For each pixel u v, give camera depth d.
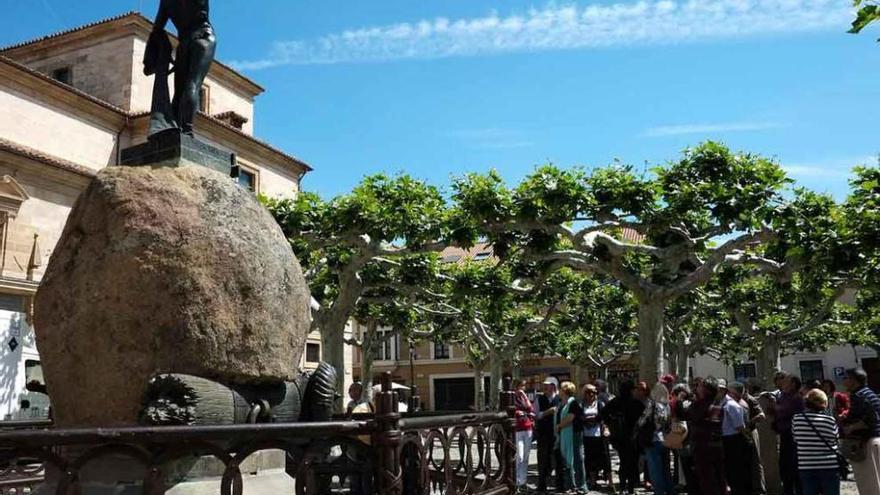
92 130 24.56
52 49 28.05
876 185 11.70
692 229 13.70
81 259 4.79
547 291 23.52
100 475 4.29
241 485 3.02
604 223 13.55
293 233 15.17
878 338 33.62
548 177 13.69
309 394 5.17
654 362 13.22
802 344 34.78
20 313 17.50
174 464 4.32
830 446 7.36
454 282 19.33
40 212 20.92
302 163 31.78
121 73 26.97
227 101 31.94
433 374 50.31
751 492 9.81
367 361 25.66
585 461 11.91
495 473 4.88
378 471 3.45
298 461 3.22
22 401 16.89
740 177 12.96
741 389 10.29
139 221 4.74
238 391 4.68
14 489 5.71
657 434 9.70
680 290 13.27
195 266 4.68
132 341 4.52
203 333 4.59
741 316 23.22
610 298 27.16
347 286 16.02
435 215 14.88
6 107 21.91
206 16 5.95
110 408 4.48
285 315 5.12
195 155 5.48
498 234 14.50
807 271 13.61
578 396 12.98
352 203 14.88
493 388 26.95
